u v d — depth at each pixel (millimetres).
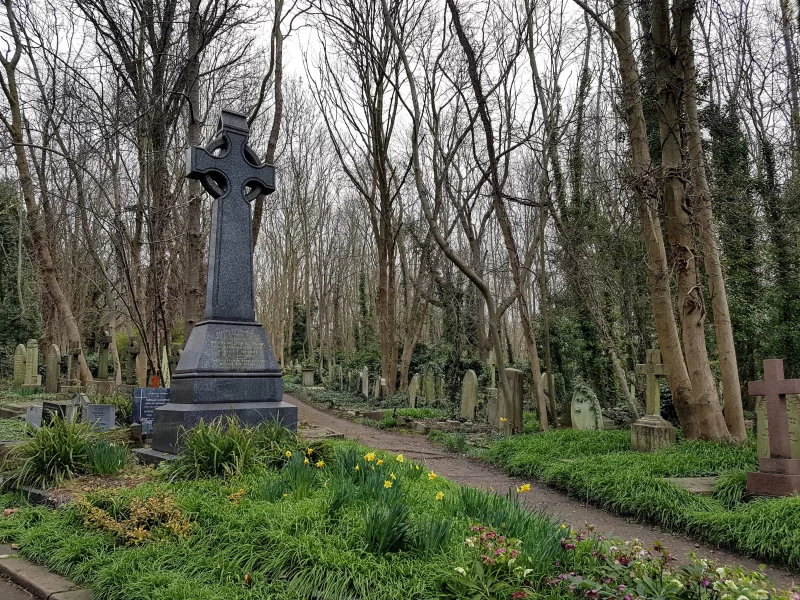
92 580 4363
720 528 6152
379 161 23500
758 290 16109
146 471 7090
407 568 3928
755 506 6250
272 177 9641
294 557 4094
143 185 15555
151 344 17703
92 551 4727
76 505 5543
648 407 10023
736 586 3227
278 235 43562
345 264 44656
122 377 25328
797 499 6020
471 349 24938
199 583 4039
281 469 6316
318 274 41344
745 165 16234
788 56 16875
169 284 21703
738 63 17922
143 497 5586
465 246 32250
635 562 3693
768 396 6898
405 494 5516
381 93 22516
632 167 11484
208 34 13750
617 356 14969
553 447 10234
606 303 17172
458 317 22844
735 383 10203
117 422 11859
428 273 24469
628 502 7215
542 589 3654
